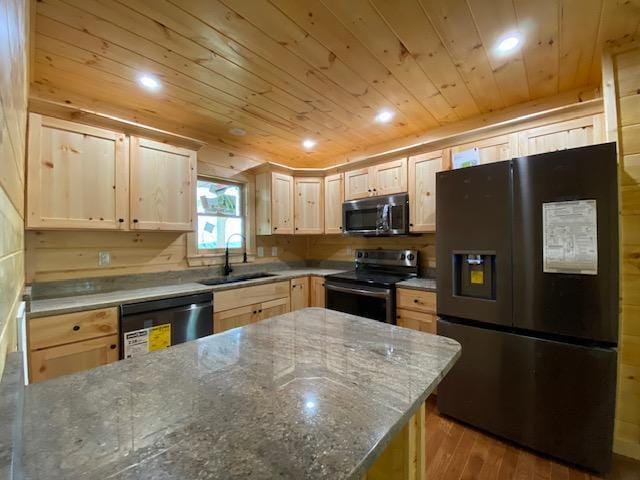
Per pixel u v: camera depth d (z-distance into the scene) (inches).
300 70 76.6
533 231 66.7
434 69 76.9
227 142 127.8
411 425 34.4
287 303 120.3
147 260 101.1
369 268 134.3
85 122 79.1
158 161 93.1
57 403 26.9
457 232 78.5
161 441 21.6
